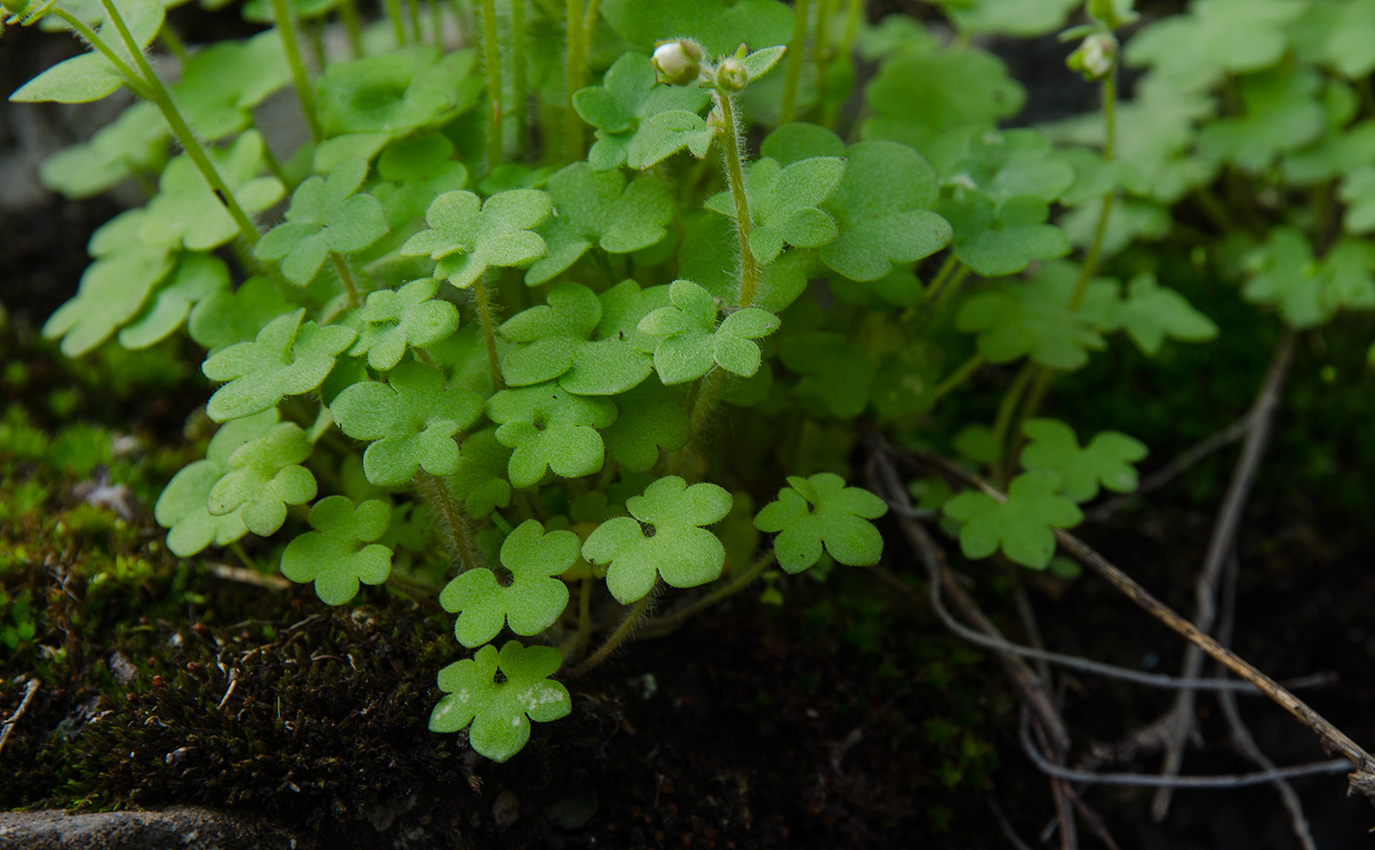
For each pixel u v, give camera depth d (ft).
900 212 0.74
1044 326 0.87
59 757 0.73
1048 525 0.79
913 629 0.87
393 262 0.79
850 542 0.69
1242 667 0.75
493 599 0.67
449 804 0.72
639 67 0.75
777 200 0.70
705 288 0.72
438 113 0.79
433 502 0.73
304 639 0.76
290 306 0.81
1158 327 0.89
